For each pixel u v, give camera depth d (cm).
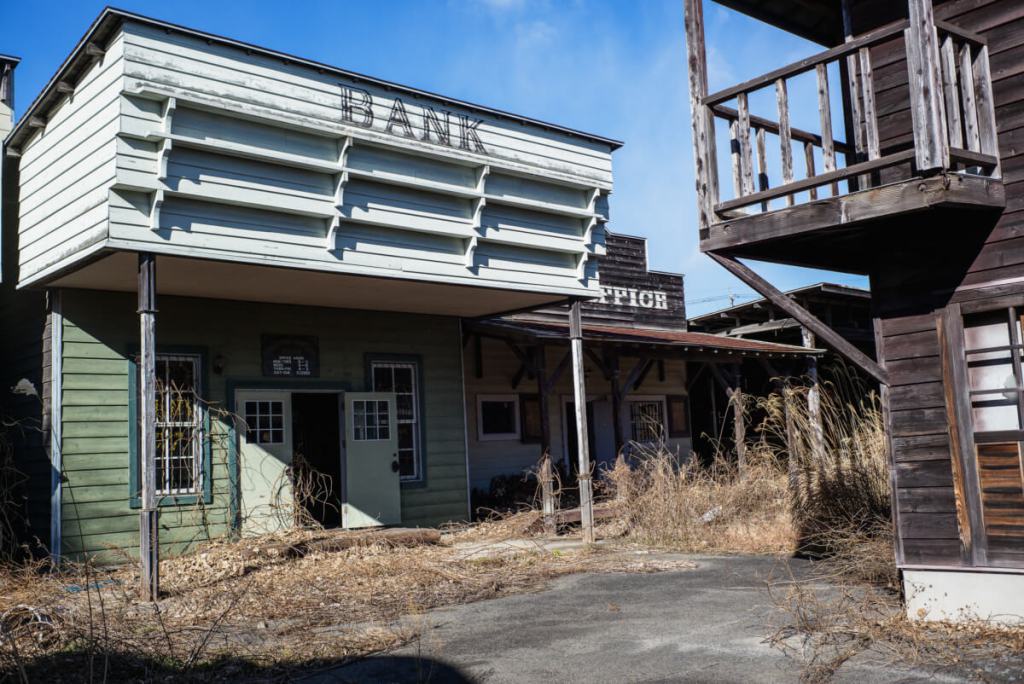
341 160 1105
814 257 803
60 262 1041
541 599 902
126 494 1157
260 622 796
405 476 1500
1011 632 635
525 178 1333
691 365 2347
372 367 1462
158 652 675
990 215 685
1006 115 684
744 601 834
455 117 1245
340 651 692
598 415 2053
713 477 1427
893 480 719
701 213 773
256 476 1291
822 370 2294
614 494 1517
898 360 724
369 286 1253
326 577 1005
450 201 1245
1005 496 666
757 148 796
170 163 968
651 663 630
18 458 1204
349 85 1130
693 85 792
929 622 681
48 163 1105
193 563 1057
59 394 1117
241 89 1024
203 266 1066
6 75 1284
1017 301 663
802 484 1205
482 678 611
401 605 870
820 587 872
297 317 1377
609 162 1455
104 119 968
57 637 691
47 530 1105
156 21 953
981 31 701
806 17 905
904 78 748
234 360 1294
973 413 687
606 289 2156
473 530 1446
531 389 1861
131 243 942
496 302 1445
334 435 1792
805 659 616
